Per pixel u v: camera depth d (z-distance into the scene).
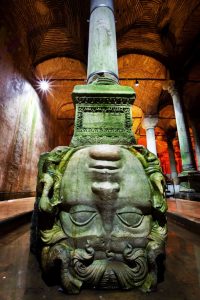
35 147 10.30
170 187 12.02
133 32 9.63
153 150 12.90
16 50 7.83
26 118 8.92
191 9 8.18
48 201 1.63
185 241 2.60
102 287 1.42
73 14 8.62
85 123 2.31
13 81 7.57
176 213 3.86
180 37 9.38
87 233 1.57
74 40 9.71
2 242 2.62
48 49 9.86
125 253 1.50
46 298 1.31
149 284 1.40
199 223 2.84
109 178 1.70
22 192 8.42
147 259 1.49
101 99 2.38
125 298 1.31
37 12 8.19
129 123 2.32
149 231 1.65
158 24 9.35
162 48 10.02
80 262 1.45
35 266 1.85
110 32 3.27
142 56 10.49
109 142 2.18
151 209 1.73
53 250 1.50
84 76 11.84
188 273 1.67
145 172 1.85
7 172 7.00
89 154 1.81
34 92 10.02
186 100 13.96
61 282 1.38
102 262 1.50
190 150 8.88
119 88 2.43
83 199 1.66
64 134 19.36
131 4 8.56
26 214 3.91
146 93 13.26
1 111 6.60
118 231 1.59
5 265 1.87
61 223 1.66
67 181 1.74
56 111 15.44
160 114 16.22
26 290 1.41
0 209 4.28
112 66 2.94
